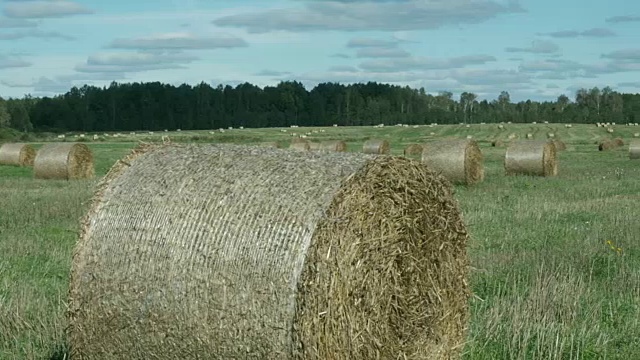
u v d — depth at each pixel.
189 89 133.12
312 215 6.75
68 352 8.15
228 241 6.93
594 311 10.21
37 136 89.88
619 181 30.03
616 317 10.26
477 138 85.31
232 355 6.85
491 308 10.06
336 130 105.69
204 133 99.31
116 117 123.25
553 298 10.52
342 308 6.83
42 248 14.45
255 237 6.84
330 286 6.73
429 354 8.00
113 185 7.77
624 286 11.85
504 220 18.42
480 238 15.84
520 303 10.29
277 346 6.64
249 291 6.75
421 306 7.82
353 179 6.98
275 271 6.68
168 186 7.50
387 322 7.38
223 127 132.00
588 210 20.41
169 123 127.31
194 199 7.27
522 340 9.09
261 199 7.00
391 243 7.37
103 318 7.48
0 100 106.25
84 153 32.84
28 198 22.69
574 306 10.30
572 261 13.37
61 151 32.12
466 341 8.55
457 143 29.25
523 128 103.19
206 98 132.50
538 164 33.47
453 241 8.22
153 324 7.21
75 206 20.81
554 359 8.53
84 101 123.31
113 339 7.46
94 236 7.59
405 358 7.62
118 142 76.88
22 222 18.03
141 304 7.26
